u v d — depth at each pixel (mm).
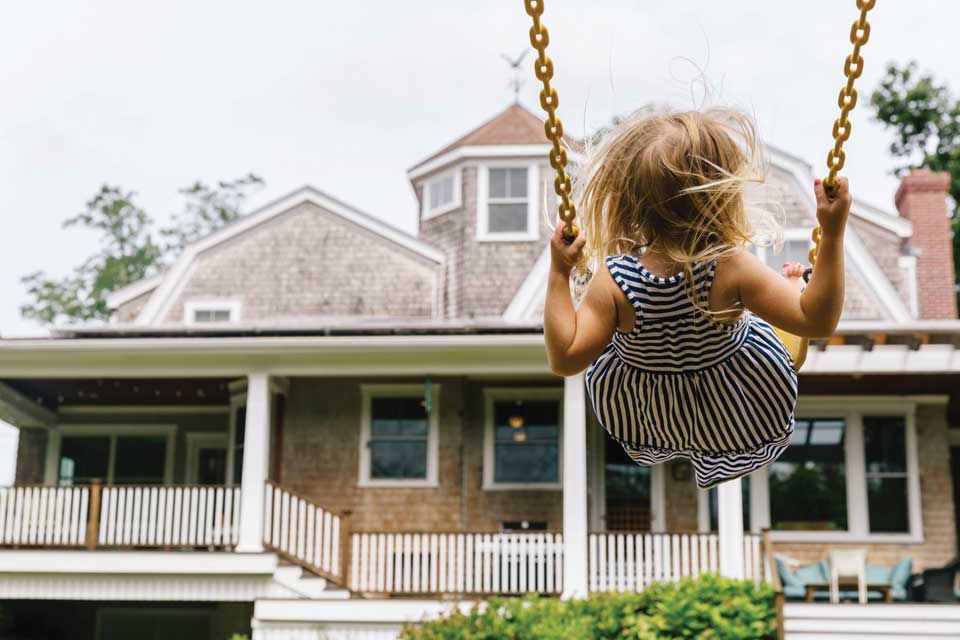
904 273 20594
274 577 14883
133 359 15805
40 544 15156
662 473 17375
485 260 20672
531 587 14633
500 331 15797
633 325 2348
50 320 39562
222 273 21328
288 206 21453
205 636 17922
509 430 17609
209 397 19391
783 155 19859
